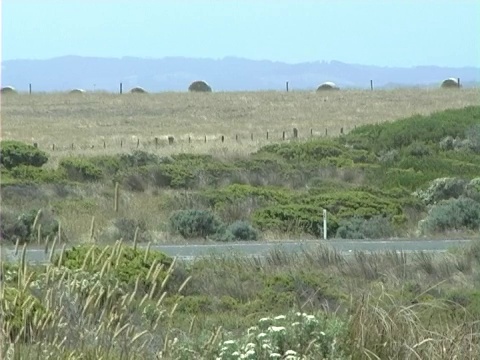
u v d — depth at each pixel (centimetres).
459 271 5350
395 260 5472
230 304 4241
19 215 7300
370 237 8012
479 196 10262
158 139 17712
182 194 9906
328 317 2633
